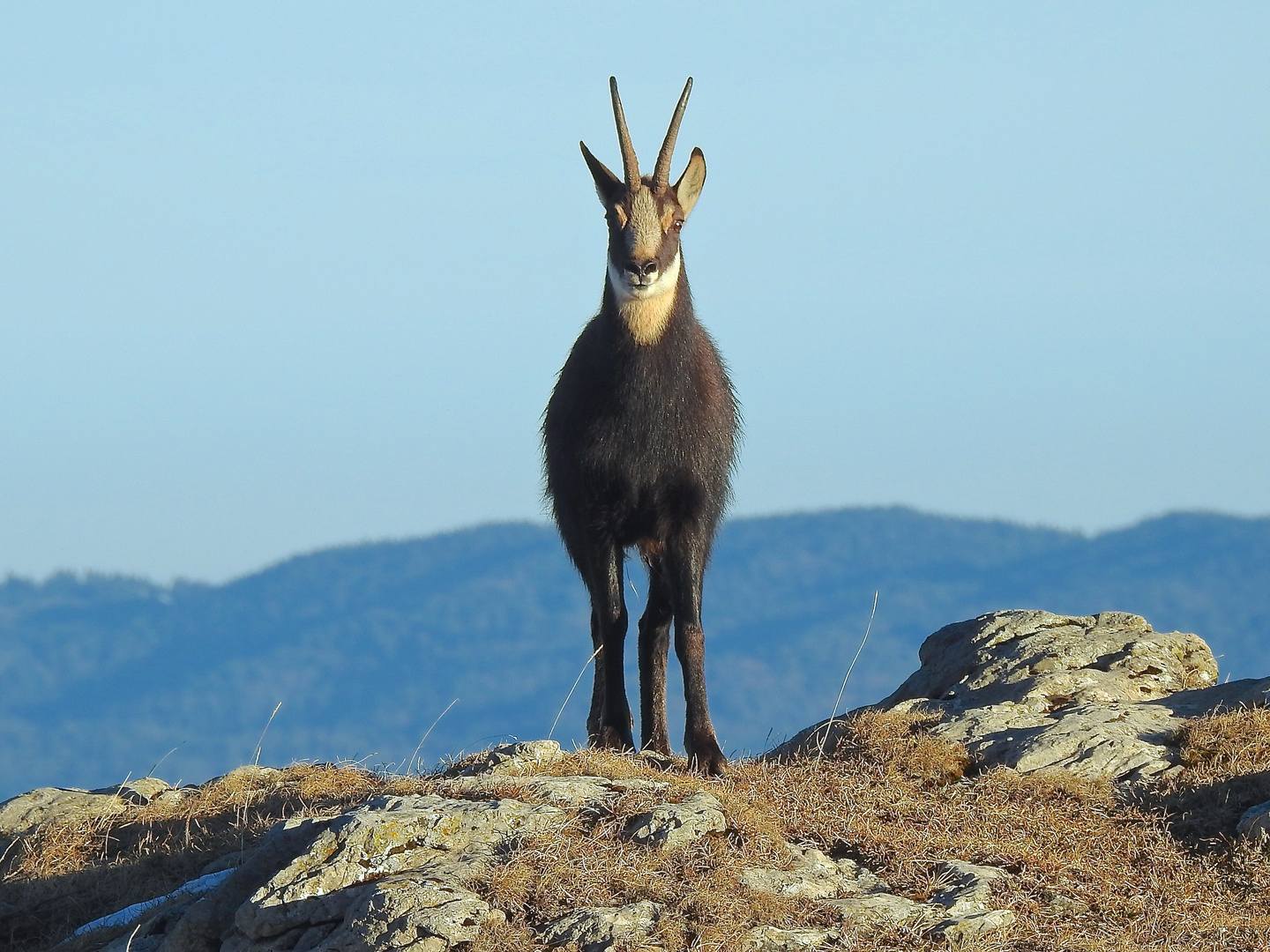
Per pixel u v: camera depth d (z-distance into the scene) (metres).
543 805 28.20
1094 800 31.78
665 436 33.94
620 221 33.78
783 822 29.56
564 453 35.06
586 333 35.41
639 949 24.00
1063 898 27.95
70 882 34.03
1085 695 37.12
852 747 35.06
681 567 34.59
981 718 36.19
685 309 34.34
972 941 25.77
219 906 27.38
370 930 24.67
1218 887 28.77
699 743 33.31
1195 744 33.41
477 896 25.33
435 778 33.25
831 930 25.36
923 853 29.00
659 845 27.06
